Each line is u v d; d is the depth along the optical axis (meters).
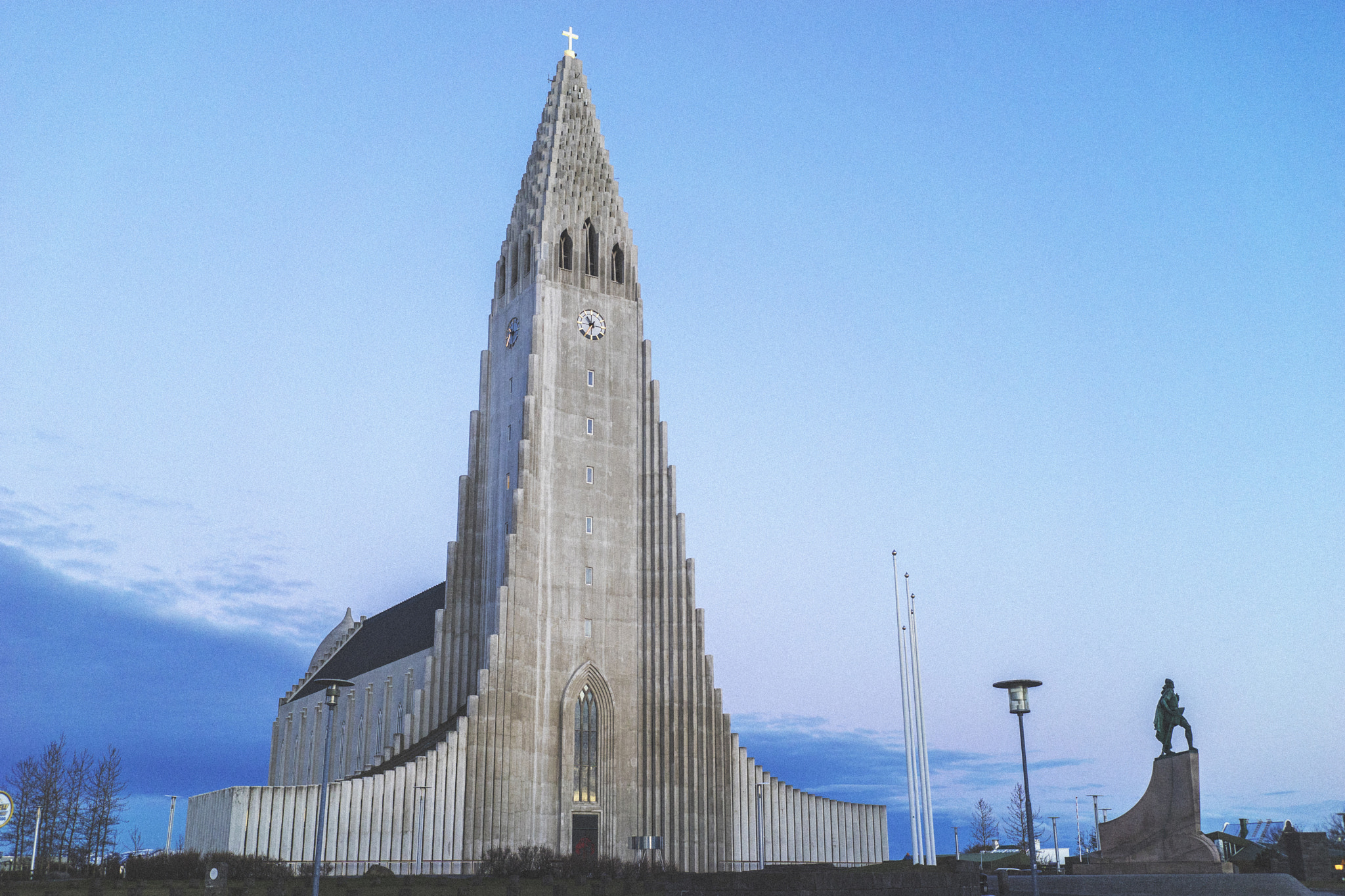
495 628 100.69
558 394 104.00
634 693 100.50
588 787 96.81
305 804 84.62
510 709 93.19
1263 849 69.38
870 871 57.34
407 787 88.12
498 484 104.69
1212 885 55.47
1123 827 64.81
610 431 105.50
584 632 99.56
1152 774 64.25
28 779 115.81
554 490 101.44
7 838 114.38
